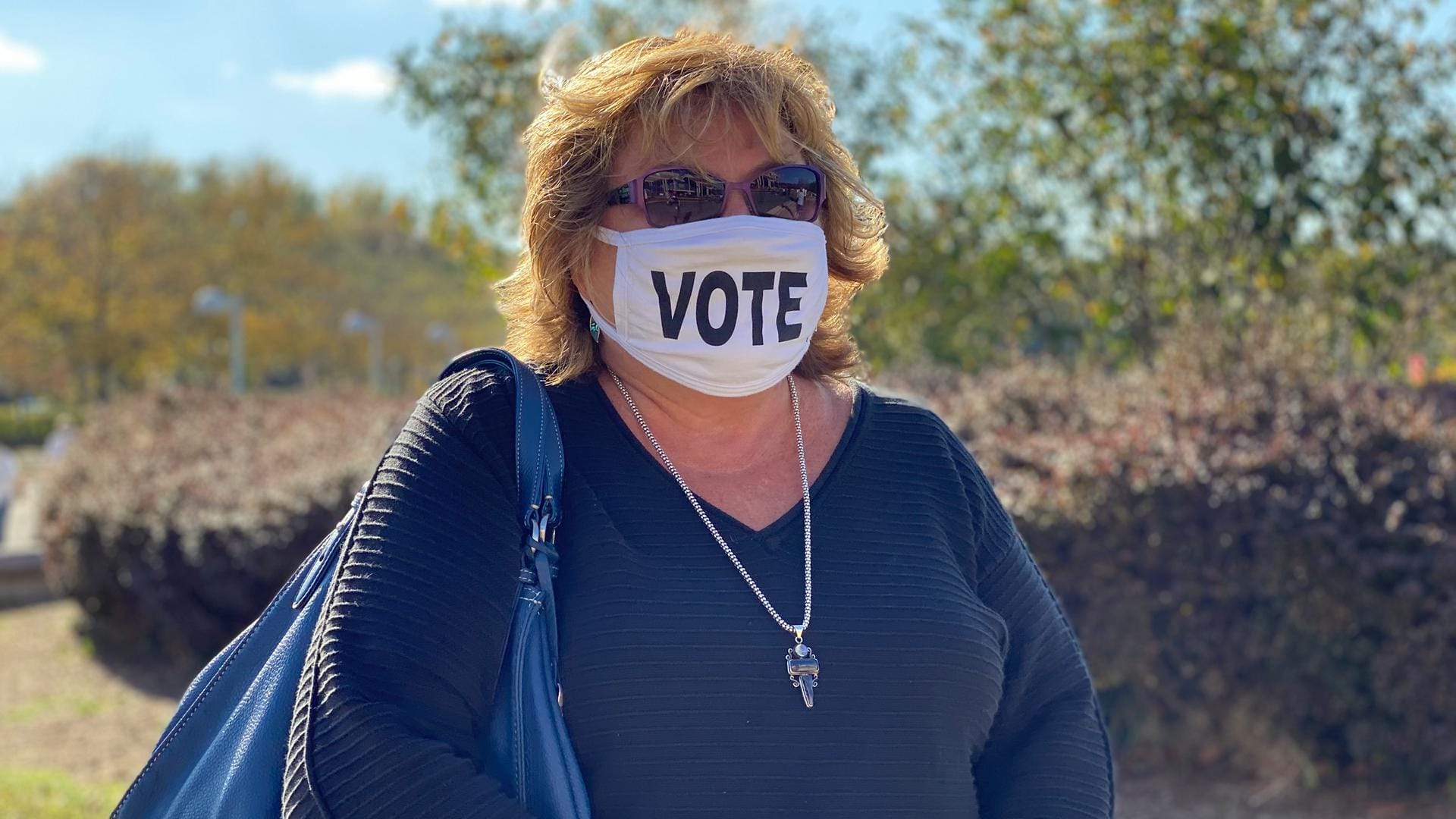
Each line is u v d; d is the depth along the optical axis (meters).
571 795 1.62
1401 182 7.79
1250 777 5.13
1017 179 8.83
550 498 1.73
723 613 1.71
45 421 48.72
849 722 1.71
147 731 6.90
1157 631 4.98
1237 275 8.05
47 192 41.47
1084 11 8.32
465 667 1.63
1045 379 6.80
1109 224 8.51
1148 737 5.28
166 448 10.19
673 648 1.67
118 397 15.45
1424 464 4.75
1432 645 4.55
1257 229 7.79
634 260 1.80
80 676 8.14
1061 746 1.94
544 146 1.86
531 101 9.34
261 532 7.43
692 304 1.79
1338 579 4.64
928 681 1.76
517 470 1.73
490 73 9.38
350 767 1.56
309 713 1.60
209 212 44.88
